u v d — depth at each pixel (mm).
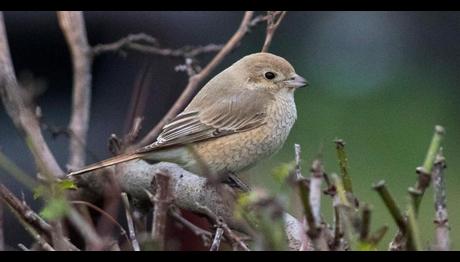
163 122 9453
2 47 7922
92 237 5867
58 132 8328
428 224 13742
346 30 17062
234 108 10648
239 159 10688
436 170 5344
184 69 9547
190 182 8250
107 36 13242
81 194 8688
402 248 5441
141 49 9430
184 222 8180
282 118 10969
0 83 7684
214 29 13781
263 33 15930
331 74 17234
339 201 5383
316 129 16859
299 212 5605
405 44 17312
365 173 16219
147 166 8742
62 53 13078
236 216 5469
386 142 16703
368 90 17203
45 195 5816
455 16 17062
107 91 13141
